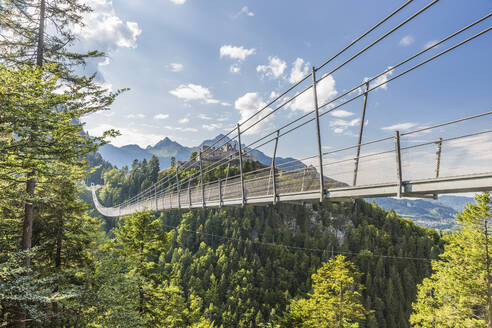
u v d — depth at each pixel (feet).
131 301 30.35
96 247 37.37
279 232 313.53
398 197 18.80
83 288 24.23
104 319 24.31
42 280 19.67
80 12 29.14
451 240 50.65
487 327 42.39
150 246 40.06
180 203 64.75
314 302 51.49
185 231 264.93
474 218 44.83
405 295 225.97
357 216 339.77
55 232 32.55
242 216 311.47
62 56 29.14
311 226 328.29
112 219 261.24
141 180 417.49
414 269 246.06
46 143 19.60
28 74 20.34
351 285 50.31
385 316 204.33
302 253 293.02
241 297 210.18
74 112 22.08
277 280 246.06
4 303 17.71
